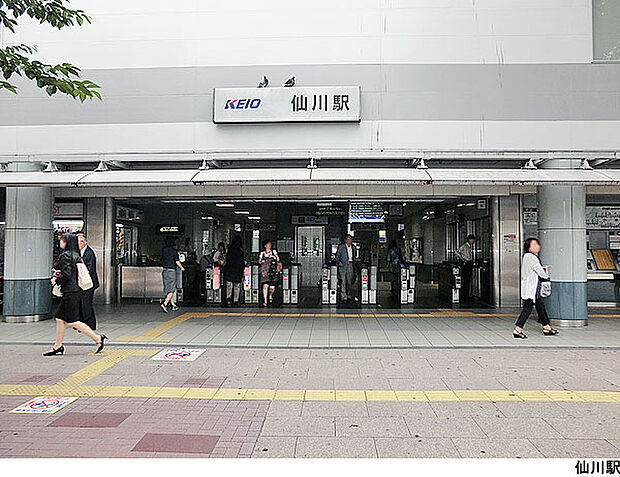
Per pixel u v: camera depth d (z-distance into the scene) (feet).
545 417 17.28
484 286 50.52
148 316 40.52
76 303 26.43
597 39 34.12
